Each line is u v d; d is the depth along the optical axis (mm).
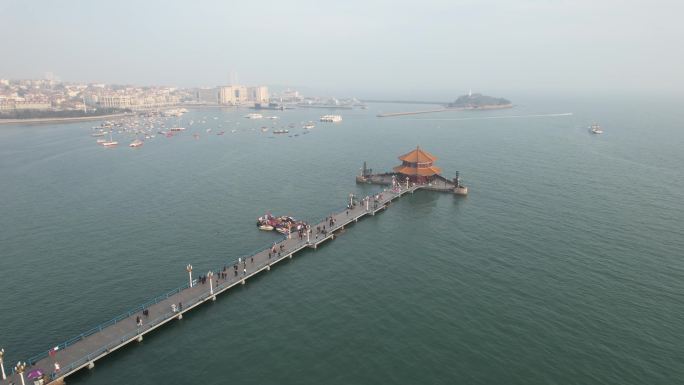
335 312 65125
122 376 51500
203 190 140250
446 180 145000
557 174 157875
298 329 60781
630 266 79188
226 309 66938
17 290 72625
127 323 61500
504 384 49125
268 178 158500
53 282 75562
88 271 80000
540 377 50219
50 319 63781
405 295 69812
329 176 162500
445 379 49938
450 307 65688
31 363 51781
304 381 49938
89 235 98562
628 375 50562
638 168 168000
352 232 101312
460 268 79500
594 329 59531
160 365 53500
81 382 50344
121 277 77562
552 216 108875
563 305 65812
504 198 126812
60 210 117938
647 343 56438
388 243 93500
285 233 99250
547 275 75875
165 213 115125
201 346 57312
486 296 68875
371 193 136625
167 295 69125
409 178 149000
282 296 70750
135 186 145500
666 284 72188
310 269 81062
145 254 87812
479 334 58625
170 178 158125
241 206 122062
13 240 95688
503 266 80000
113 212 115812
